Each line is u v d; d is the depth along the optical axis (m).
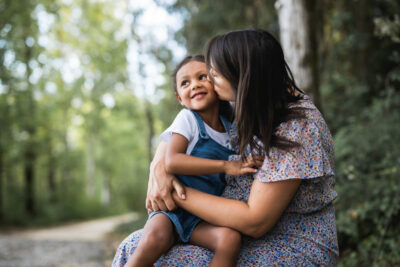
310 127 1.57
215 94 1.82
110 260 7.24
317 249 1.61
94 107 24.61
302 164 1.51
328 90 6.11
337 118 5.78
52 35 21.75
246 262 1.56
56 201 21.30
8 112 15.29
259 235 1.54
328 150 1.65
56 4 16.56
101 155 31.88
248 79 1.54
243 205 1.54
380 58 5.84
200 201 1.59
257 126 1.59
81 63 22.84
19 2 13.82
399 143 4.10
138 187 26.97
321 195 1.60
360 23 5.96
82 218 22.03
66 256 7.69
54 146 22.38
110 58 21.52
